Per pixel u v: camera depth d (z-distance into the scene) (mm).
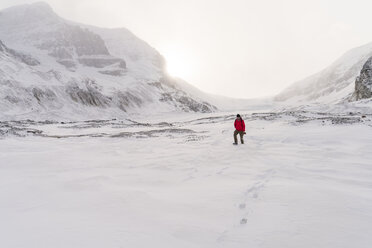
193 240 3604
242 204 5062
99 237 3639
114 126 39312
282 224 4074
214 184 6801
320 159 10367
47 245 3406
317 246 3412
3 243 3482
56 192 6250
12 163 10766
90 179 7504
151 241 3541
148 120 90938
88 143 18391
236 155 11703
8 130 24344
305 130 20438
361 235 3660
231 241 3586
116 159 11602
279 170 8461
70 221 4266
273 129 22500
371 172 8047
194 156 11727
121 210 4793
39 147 16328
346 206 4754
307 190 5789
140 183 7164
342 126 21125
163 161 10734
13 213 4801
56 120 65250
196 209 4824
